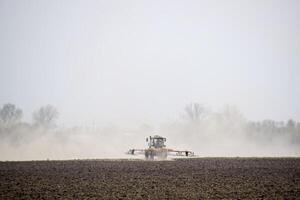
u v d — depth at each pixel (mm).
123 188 83750
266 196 76125
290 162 140750
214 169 119062
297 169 118938
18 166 122500
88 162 138250
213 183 91188
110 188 83750
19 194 77000
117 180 95062
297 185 88812
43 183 89812
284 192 80250
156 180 95500
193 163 137500
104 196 75062
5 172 108312
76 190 81250
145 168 120625
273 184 90062
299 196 76375
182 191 80625
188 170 116062
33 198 73375
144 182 92188
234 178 99500
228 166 127688
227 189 83250
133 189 82625
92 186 86062
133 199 72250
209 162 141750
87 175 103500
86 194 77000
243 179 97812
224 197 74750
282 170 116438
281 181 94625
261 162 140750
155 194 77188
